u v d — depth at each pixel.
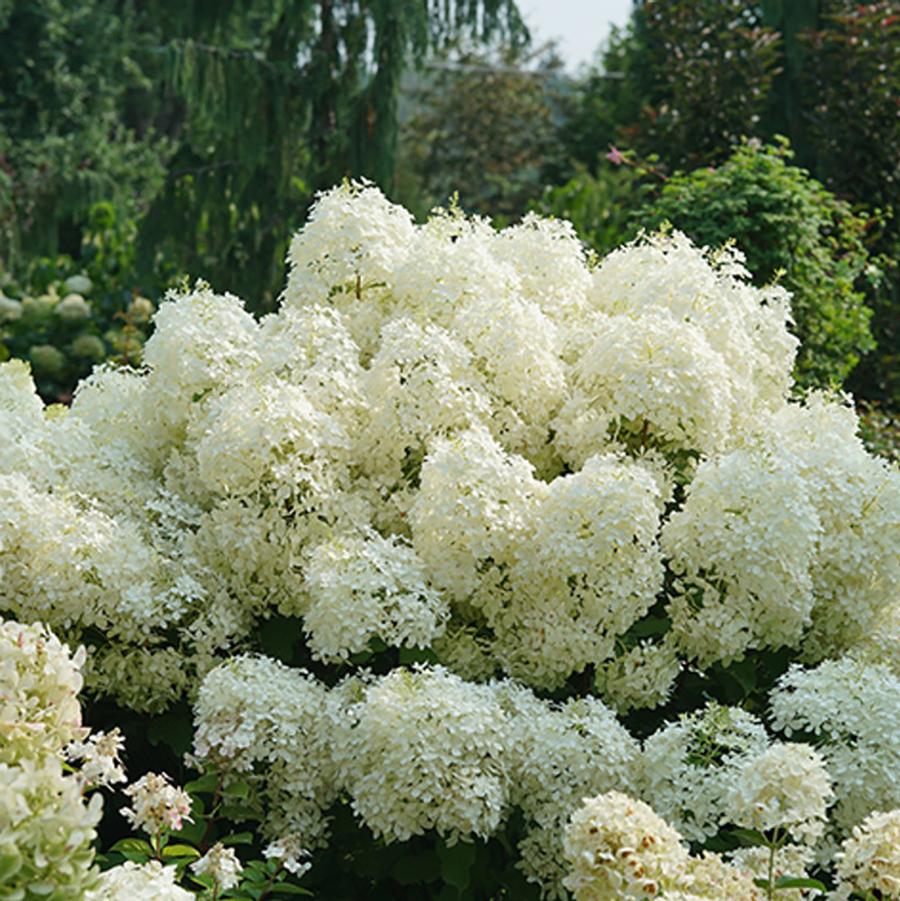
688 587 3.99
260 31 17.52
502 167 23.64
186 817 3.14
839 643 4.23
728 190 8.27
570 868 3.56
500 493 3.77
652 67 13.28
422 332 4.12
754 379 4.62
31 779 2.37
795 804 3.00
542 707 3.66
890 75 11.80
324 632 3.68
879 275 9.09
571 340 4.39
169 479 4.26
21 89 19.98
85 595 3.74
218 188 12.23
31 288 13.72
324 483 3.90
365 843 3.79
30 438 4.21
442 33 12.25
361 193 4.57
